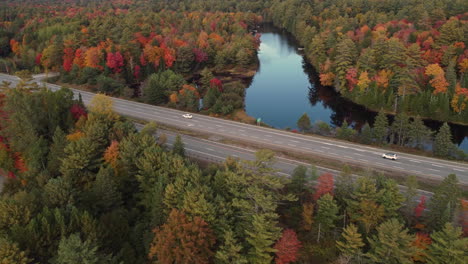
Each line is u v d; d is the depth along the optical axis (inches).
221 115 3695.9
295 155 2738.7
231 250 1547.7
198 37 6240.2
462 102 3681.1
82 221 1676.9
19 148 2517.2
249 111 4293.8
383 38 4436.5
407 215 1813.5
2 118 2785.4
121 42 5216.5
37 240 1587.1
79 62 4872.0
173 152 2357.3
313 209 1887.3
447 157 2706.7
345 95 4517.7
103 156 2336.4
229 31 7239.2
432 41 4480.8
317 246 1784.0
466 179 2354.8
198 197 1675.7
